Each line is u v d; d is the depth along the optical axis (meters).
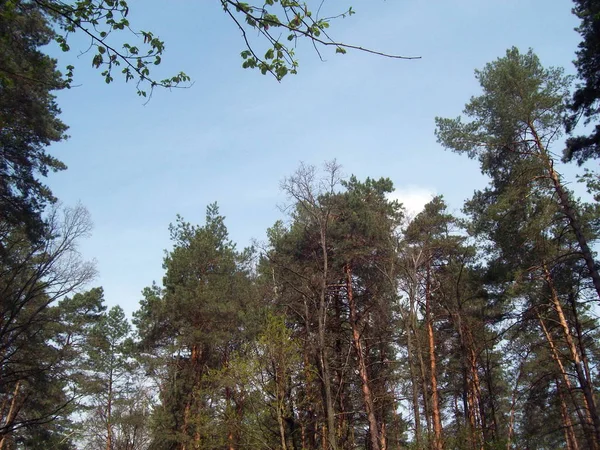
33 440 26.83
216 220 30.59
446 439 17.59
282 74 5.45
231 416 19.00
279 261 21.39
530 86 17.70
